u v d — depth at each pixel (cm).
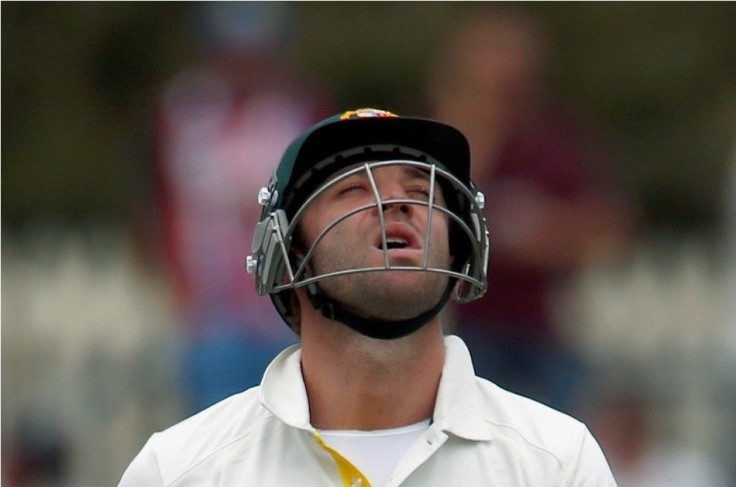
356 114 1052
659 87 3916
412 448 983
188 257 2266
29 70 3903
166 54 3825
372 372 1000
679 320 2825
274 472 1001
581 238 2220
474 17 3819
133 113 3797
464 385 1021
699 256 3011
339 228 999
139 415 2627
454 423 997
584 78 3928
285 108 2330
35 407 2686
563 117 2931
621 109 3909
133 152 3634
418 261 986
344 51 3847
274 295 1084
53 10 3997
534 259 2114
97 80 3878
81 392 2686
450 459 995
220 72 2369
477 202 1047
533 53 2369
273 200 1055
